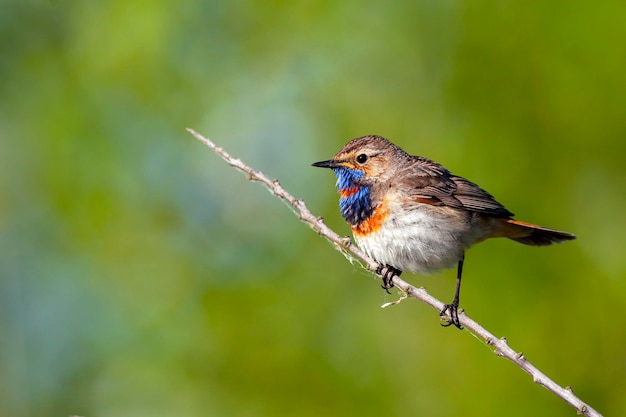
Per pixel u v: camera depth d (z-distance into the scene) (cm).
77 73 1502
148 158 1490
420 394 1290
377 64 1557
